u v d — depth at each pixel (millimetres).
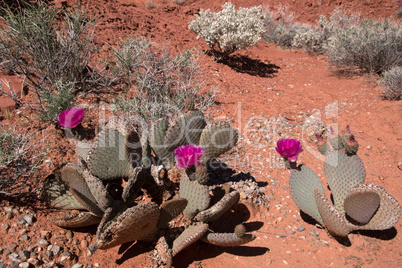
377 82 6820
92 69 4996
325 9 14438
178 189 2992
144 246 2627
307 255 2818
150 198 3027
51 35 4359
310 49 10414
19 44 4234
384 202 2760
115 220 2311
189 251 2699
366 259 2816
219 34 7457
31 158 2930
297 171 3105
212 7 14008
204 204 2535
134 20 8156
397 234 3090
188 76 5344
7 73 4383
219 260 2684
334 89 6859
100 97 4613
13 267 2242
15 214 2619
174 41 7543
